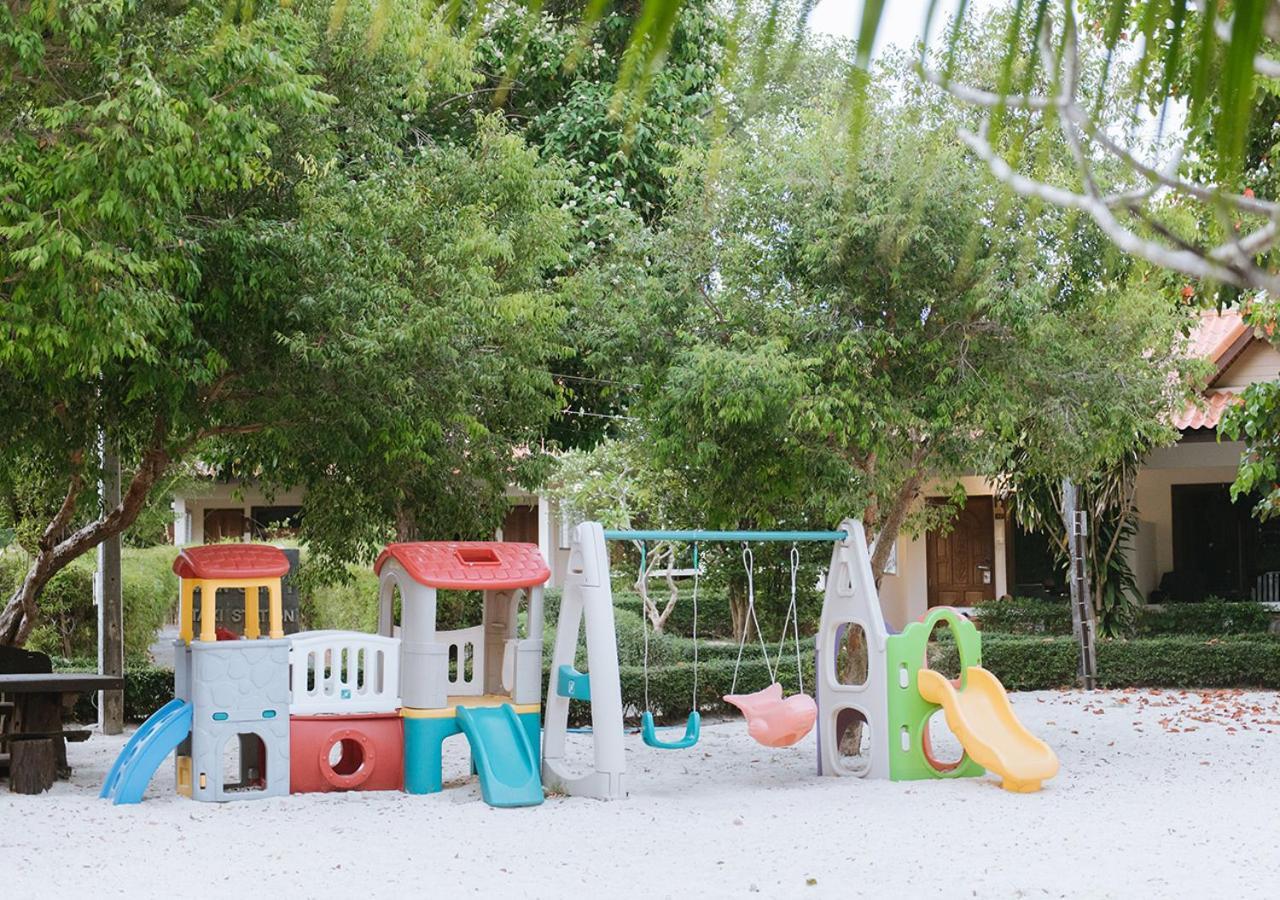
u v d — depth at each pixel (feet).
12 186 22.22
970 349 31.07
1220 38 1.94
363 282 29.71
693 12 39.81
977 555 68.23
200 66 23.29
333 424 32.14
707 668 45.60
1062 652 51.49
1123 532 56.08
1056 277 29.45
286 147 30.63
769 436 31.73
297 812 27.66
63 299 22.74
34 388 30.89
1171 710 44.21
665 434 32.32
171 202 26.20
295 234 29.07
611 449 60.59
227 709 29.30
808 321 30.48
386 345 29.60
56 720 32.32
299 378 31.12
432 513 39.88
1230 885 20.56
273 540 74.02
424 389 32.07
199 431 32.83
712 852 23.32
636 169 42.45
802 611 54.39
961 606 68.33
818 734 33.09
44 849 23.57
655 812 27.43
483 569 30.86
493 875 21.68
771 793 29.86
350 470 37.04
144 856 23.09
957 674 51.62
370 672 30.89
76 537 36.11
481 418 36.76
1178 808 27.35
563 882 21.16
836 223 29.35
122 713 42.19
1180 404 35.60
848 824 25.80
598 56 40.63
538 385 35.35
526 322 33.65
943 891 20.33
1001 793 29.25
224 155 24.17
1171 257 2.31
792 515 44.57
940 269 28.99
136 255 23.31
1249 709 43.78
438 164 34.63
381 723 30.66
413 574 30.45
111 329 23.50
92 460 35.63
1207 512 60.49
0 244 23.22
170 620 71.77
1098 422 32.19
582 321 35.81
